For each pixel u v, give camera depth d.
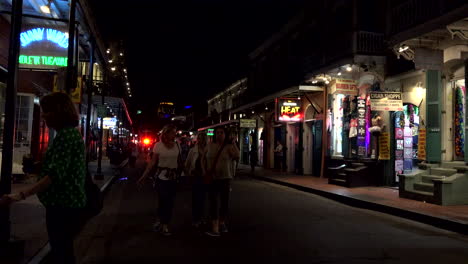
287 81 22.78
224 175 7.08
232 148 7.19
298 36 21.59
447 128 11.88
